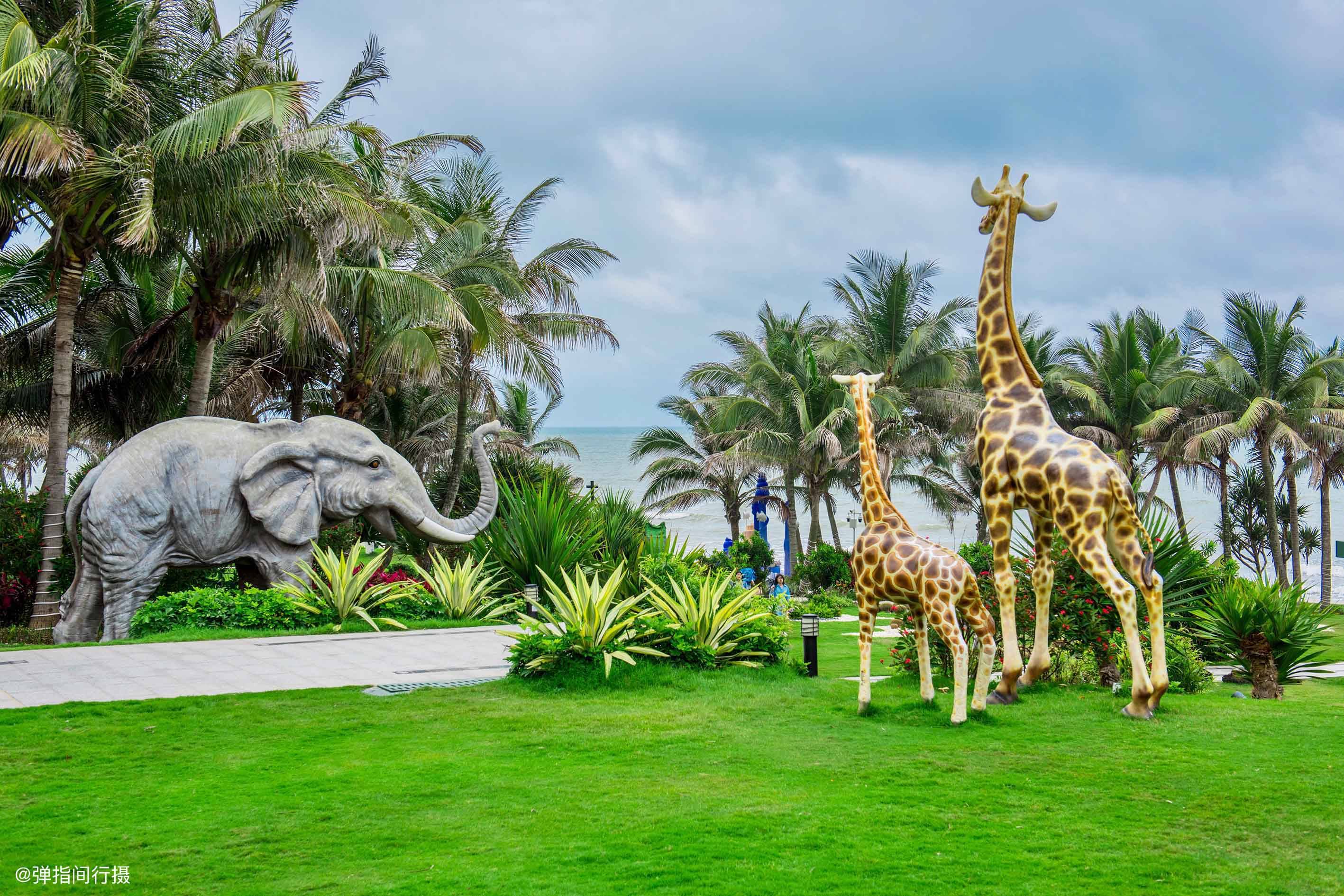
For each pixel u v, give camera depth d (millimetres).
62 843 5688
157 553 14867
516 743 7941
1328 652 19109
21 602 16906
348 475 16469
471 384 24531
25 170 13898
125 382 20344
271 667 11289
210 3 17203
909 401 34312
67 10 15758
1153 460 40688
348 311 20812
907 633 11898
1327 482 37281
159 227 15336
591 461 157125
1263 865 5391
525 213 25297
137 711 8930
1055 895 5000
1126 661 11062
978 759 7441
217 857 5500
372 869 5336
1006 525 9562
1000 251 9734
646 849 5594
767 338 37500
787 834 5828
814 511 34031
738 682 10695
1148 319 39281
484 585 16609
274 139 14797
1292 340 35188
